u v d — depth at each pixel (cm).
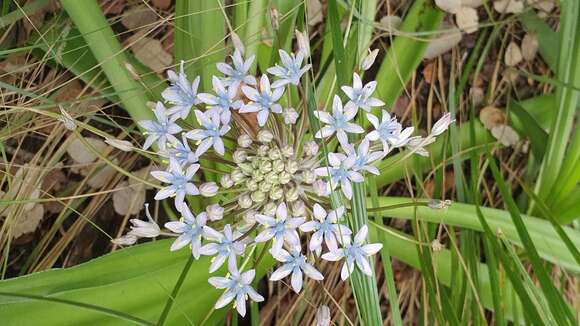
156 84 31
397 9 40
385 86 34
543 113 38
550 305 26
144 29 37
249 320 36
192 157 23
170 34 38
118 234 36
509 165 39
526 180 38
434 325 32
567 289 38
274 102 24
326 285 36
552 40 40
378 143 25
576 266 32
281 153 24
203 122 23
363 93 23
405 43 35
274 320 36
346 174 23
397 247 35
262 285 37
